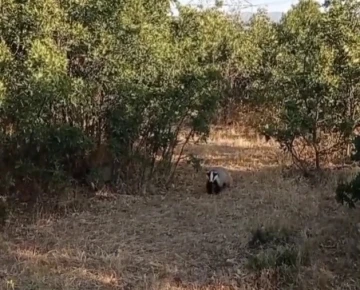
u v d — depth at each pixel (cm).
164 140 897
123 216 777
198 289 548
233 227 730
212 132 1427
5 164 744
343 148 1020
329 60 954
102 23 788
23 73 698
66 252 632
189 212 797
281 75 1046
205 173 1028
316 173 981
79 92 767
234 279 566
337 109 982
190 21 1113
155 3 911
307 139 980
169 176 953
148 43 830
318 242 639
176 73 870
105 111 843
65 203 795
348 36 962
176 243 675
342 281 550
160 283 555
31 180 773
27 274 573
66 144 739
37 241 670
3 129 727
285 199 834
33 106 698
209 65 999
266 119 1271
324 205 794
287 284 551
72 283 555
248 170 1060
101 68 816
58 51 729
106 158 872
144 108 844
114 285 555
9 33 711
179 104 870
